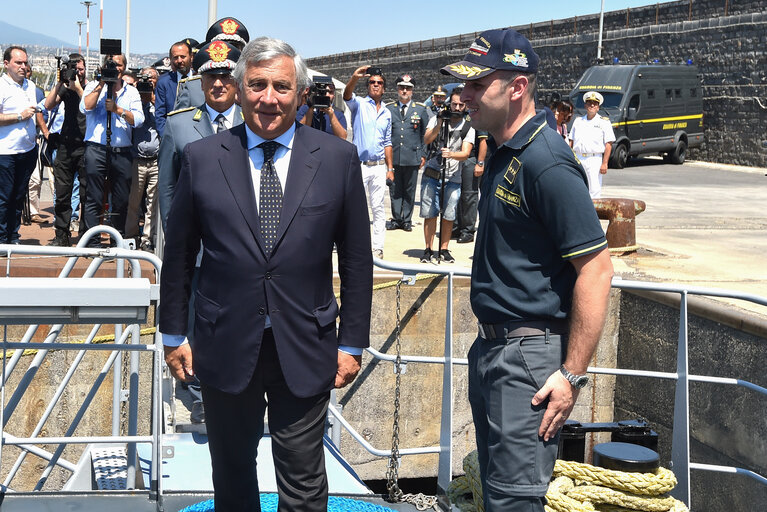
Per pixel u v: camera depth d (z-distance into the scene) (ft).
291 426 9.73
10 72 27.81
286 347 9.44
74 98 29.45
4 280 9.52
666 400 27.73
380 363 28.09
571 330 9.29
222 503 10.36
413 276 16.16
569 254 9.14
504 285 9.64
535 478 9.50
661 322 27.99
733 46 82.33
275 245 9.39
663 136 79.36
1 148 27.68
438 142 31.32
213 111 16.17
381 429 28.76
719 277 30.30
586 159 39.42
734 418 25.08
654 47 91.15
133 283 9.82
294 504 9.82
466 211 35.96
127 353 21.62
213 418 9.89
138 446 16.66
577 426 13.30
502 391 9.60
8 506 11.86
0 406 11.64
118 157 28.12
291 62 9.33
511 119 9.59
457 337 28.48
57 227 30.09
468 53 9.65
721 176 71.36
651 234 40.14
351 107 31.55
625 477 11.73
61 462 18.48
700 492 26.66
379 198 31.78
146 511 11.98
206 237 9.62
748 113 80.94
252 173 9.61
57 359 25.66
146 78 29.58
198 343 9.72
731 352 25.21
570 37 102.01
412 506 13.03
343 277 10.03
